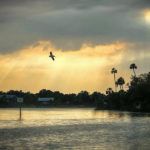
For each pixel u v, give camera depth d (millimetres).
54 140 51656
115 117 124625
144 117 121438
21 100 122688
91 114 161250
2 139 52750
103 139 52781
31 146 45281
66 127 76062
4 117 126250
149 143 47906
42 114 164000
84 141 50438
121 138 54062
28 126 79062
